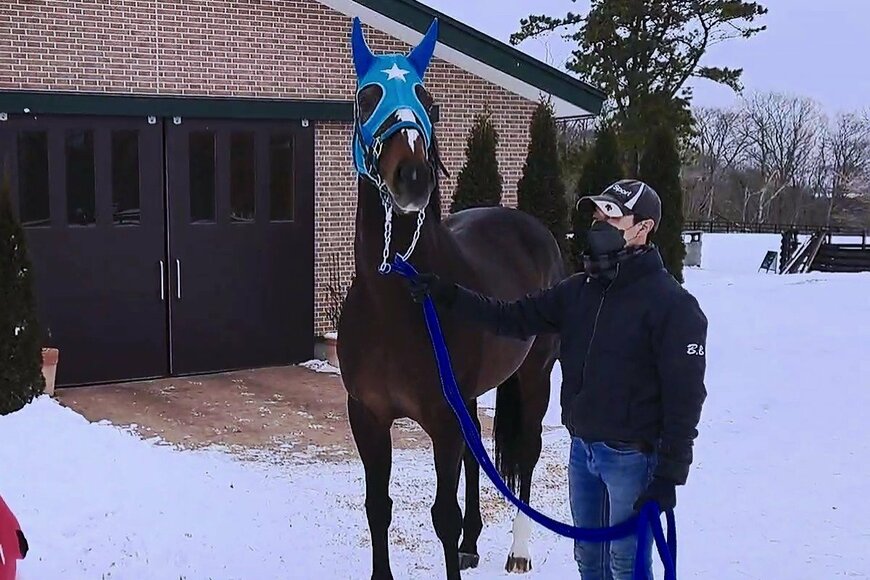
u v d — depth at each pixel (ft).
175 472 18.03
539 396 15.28
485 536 16.26
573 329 10.20
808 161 210.38
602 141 35.88
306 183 31.53
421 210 10.57
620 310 9.68
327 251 32.24
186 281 29.43
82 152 27.37
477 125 33.06
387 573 12.38
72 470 17.15
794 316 36.99
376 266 11.16
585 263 9.96
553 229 34.32
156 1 28.32
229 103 29.35
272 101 30.14
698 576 14.17
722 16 86.84
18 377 21.75
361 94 11.21
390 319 11.20
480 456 10.77
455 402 10.81
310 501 17.58
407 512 17.31
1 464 17.15
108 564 13.88
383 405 11.89
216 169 29.71
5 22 26.08
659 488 9.05
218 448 21.50
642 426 9.70
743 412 24.29
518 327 10.81
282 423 23.97
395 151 10.34
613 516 10.06
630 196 9.62
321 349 32.14
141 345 28.84
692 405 9.11
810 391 25.73
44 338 26.21
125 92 28.12
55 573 13.44
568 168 68.95
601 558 10.73
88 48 27.37
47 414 20.35
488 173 32.99
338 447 21.90
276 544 15.19
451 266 12.12
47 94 26.22
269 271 31.04
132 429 22.95
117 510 15.70
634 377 9.66
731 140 213.66
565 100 34.68
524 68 33.45
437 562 14.87
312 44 31.42
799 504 17.57
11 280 21.70
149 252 28.71
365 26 32.37
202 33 29.27
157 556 14.29
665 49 88.69
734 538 15.87
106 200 27.86
